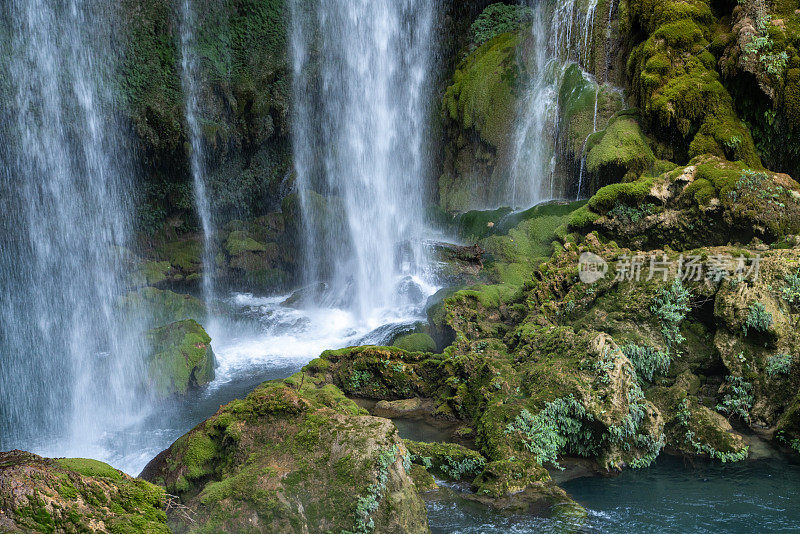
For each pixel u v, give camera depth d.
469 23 17.28
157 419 8.55
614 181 11.12
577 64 13.62
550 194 13.46
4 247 13.12
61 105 13.48
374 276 12.66
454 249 12.23
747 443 7.04
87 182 14.09
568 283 9.05
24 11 12.98
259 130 15.79
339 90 17.09
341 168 16.97
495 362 7.85
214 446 5.66
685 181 9.66
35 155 13.28
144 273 13.53
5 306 12.52
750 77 10.30
